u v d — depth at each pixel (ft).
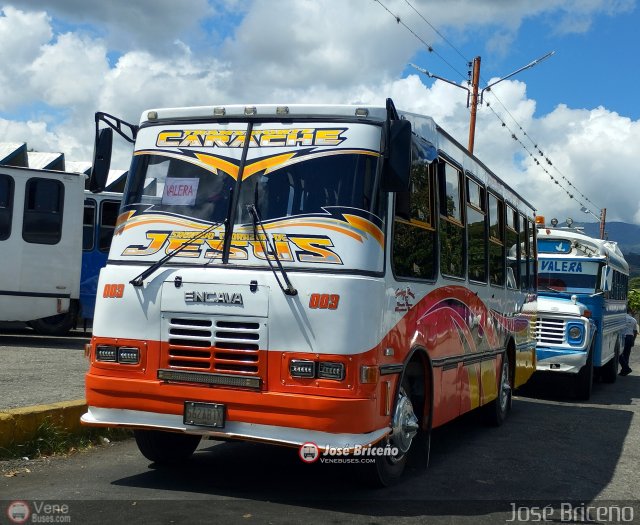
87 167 67.62
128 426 20.38
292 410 18.84
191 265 20.26
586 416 39.91
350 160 20.04
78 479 21.40
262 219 20.04
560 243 52.47
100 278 21.24
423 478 23.86
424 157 23.36
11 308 50.72
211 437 20.07
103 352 20.72
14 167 50.88
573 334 45.75
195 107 21.72
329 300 18.93
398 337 20.95
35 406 25.20
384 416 20.01
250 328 19.42
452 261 26.61
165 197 21.18
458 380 27.45
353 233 19.47
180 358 19.93
